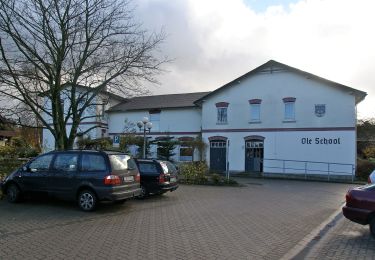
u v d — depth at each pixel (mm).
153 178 13680
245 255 6543
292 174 30062
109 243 7094
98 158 10625
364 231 8961
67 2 14359
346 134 28906
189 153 35312
